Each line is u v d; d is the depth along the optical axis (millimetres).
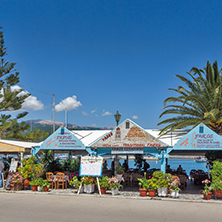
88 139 16484
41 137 34625
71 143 14844
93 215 9398
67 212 9789
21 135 33812
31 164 15031
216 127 22094
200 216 9547
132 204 11500
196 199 12656
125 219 8922
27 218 8844
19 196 13102
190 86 23953
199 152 18094
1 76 34000
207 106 21938
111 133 14516
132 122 14383
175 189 12945
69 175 15977
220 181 12641
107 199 12641
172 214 9781
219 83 23531
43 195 13492
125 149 14414
